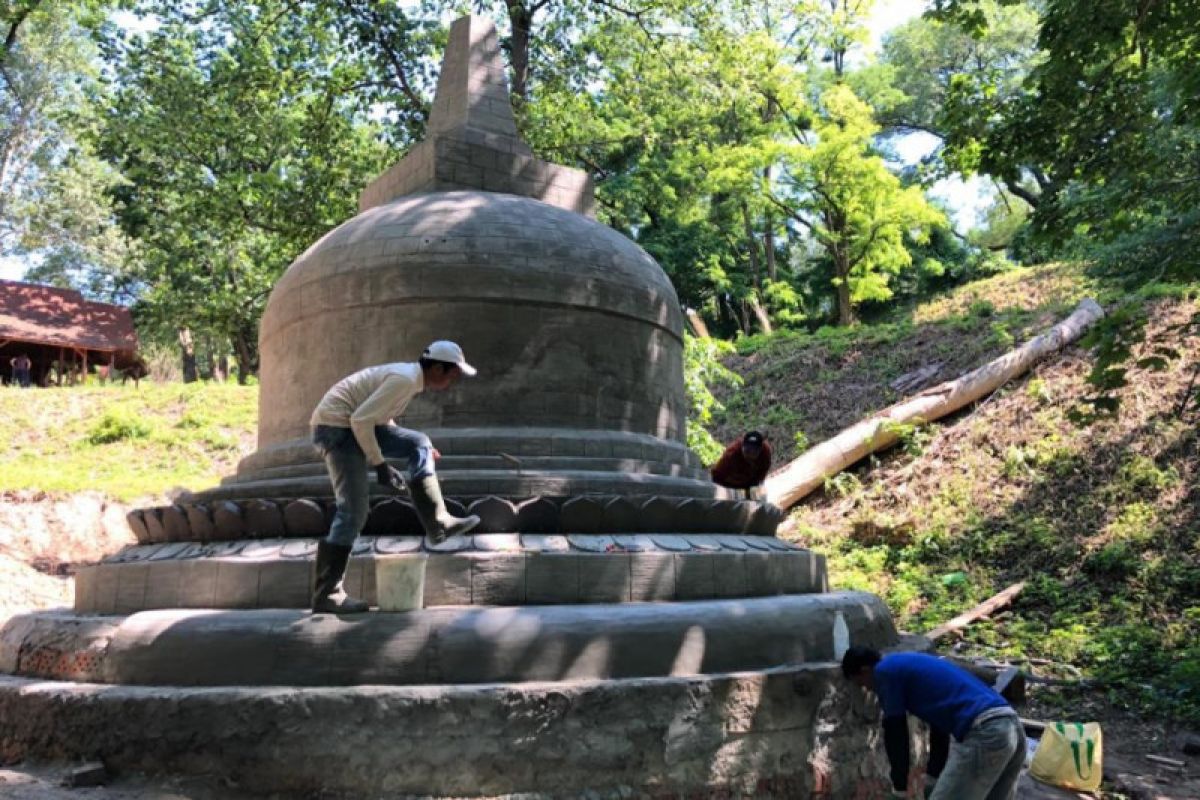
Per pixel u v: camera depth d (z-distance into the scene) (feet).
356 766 16.72
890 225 96.53
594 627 18.60
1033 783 25.14
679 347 29.81
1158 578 40.06
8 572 48.65
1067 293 77.15
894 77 115.96
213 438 73.67
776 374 81.61
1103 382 31.55
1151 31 33.09
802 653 20.63
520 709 17.07
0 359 107.24
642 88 68.69
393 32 62.69
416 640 17.99
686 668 19.01
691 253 112.78
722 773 18.16
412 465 18.54
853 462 59.47
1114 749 28.81
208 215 62.39
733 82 70.95
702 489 25.71
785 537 53.93
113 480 63.57
